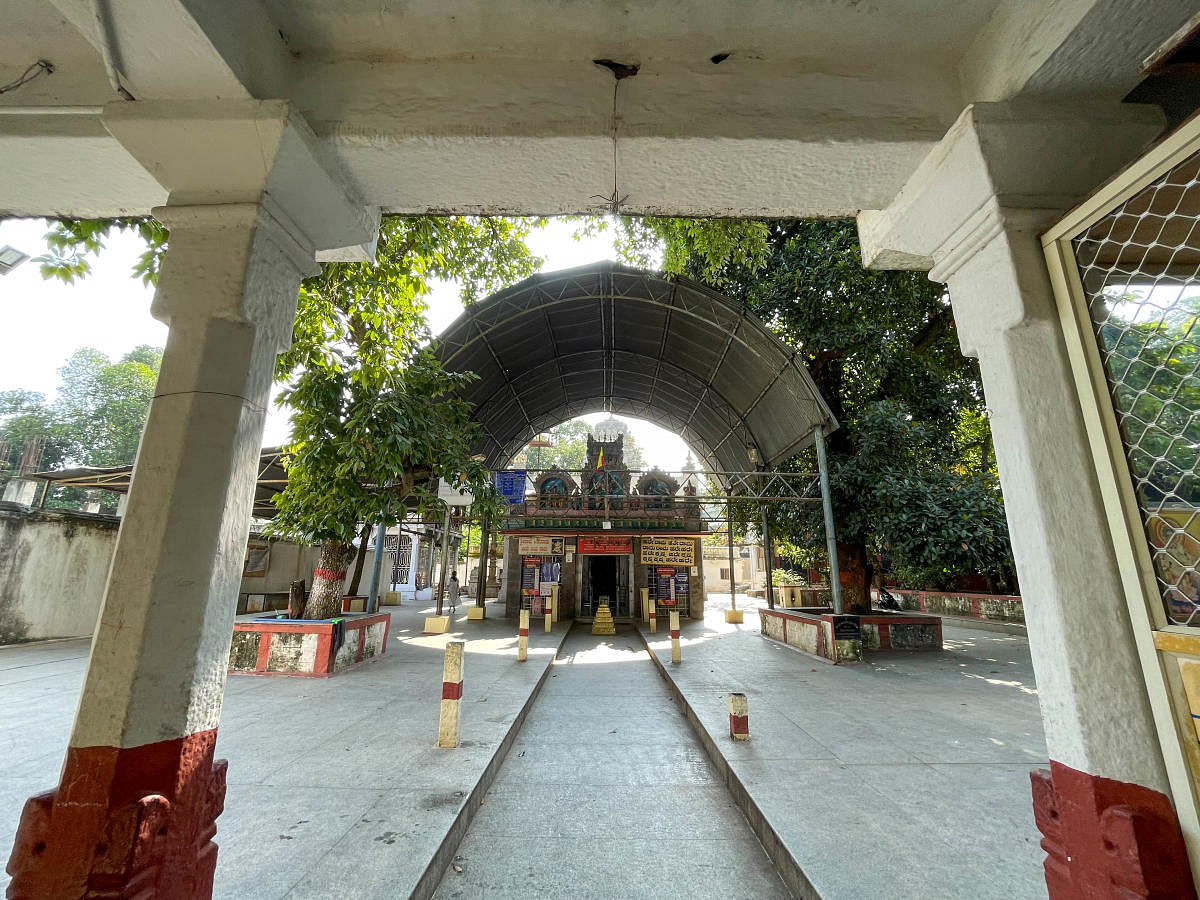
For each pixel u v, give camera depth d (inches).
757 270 427.5
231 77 64.7
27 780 136.4
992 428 71.3
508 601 642.2
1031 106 67.3
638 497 568.1
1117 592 59.1
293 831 112.1
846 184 81.5
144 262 133.3
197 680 62.1
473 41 73.6
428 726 190.1
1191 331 58.3
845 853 105.1
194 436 65.2
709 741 181.8
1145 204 58.3
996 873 98.0
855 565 431.2
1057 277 66.6
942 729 190.9
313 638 283.7
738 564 1376.7
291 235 77.2
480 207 88.7
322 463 276.8
